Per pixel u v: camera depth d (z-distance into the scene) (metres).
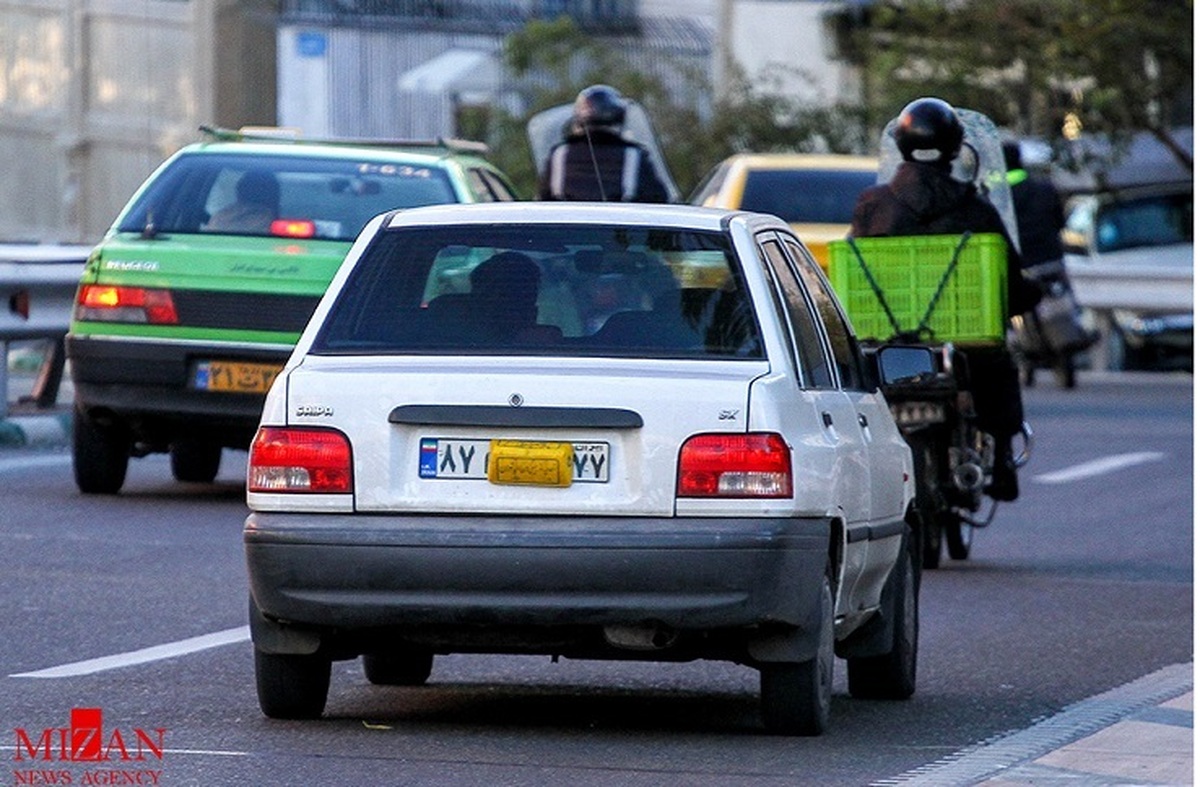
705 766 22.95
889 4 98.56
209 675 27.88
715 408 22.98
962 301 38.34
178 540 38.78
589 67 101.44
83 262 52.47
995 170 40.56
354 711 25.92
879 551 26.02
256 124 84.31
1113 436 64.50
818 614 23.36
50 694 26.48
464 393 23.06
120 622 31.48
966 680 29.58
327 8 109.31
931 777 22.58
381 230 24.89
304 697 24.73
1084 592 38.34
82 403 42.28
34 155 91.44
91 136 89.75
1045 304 78.31
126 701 26.12
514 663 30.06
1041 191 70.38
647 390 23.02
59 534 39.06
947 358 37.12
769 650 23.41
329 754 23.23
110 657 28.98
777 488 22.89
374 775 22.25
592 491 22.91
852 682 27.94
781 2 109.69
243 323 41.19
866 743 24.53
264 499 23.30
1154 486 54.28
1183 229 96.56
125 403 41.78
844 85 106.06
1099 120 95.12
